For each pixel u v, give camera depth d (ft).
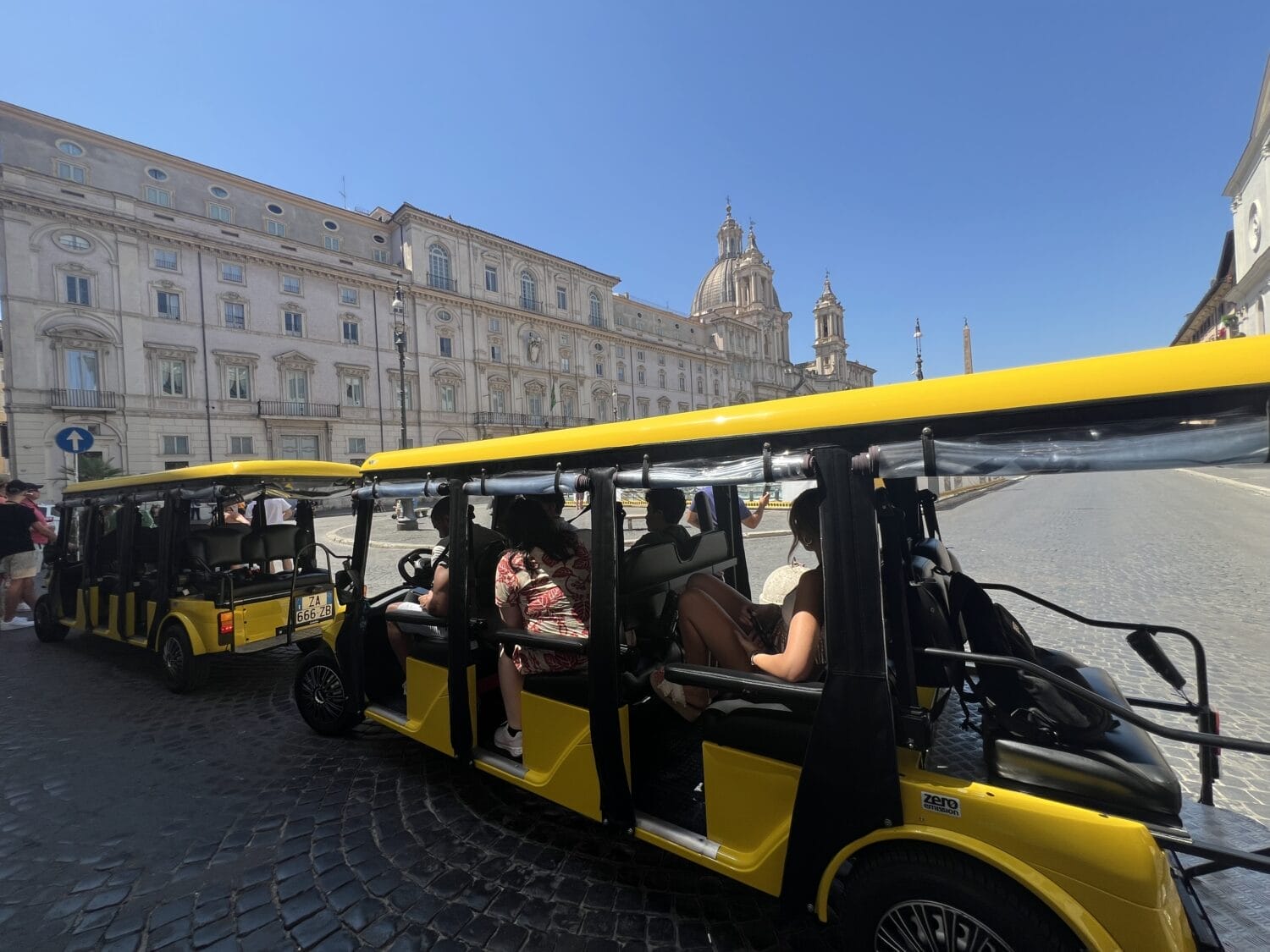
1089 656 17.84
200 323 116.06
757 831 7.55
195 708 16.61
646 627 10.09
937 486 58.13
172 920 8.43
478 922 8.17
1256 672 16.08
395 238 153.38
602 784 8.83
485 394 162.71
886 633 7.07
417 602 13.67
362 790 11.87
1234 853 5.41
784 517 59.00
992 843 5.88
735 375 268.21
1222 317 135.95
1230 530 41.14
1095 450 5.48
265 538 20.10
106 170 114.21
